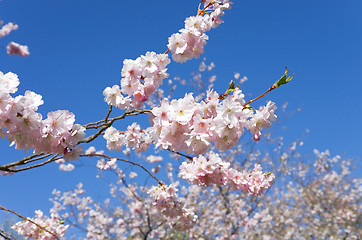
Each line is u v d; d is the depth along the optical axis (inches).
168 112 88.0
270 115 90.5
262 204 373.4
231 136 86.1
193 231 331.6
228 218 343.3
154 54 102.8
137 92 100.9
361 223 410.9
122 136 129.3
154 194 138.9
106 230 352.5
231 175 119.5
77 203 354.9
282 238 385.7
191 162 110.7
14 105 77.6
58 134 83.0
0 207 106.9
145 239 281.4
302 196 460.1
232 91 96.0
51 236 140.1
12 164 98.9
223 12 118.0
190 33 107.7
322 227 418.3
